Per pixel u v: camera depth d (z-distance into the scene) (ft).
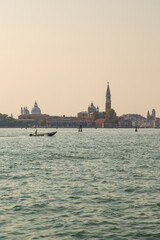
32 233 76.95
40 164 194.39
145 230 78.74
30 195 110.93
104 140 500.74
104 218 87.20
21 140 503.20
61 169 171.63
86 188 121.90
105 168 175.42
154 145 378.94
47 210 94.27
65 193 114.01
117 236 75.41
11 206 98.02
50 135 608.60
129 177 145.28
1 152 282.77
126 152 278.87
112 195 110.93
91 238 74.28
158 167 179.11
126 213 91.25
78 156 242.78
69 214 90.58
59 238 74.18
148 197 108.17
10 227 80.74
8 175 151.43
